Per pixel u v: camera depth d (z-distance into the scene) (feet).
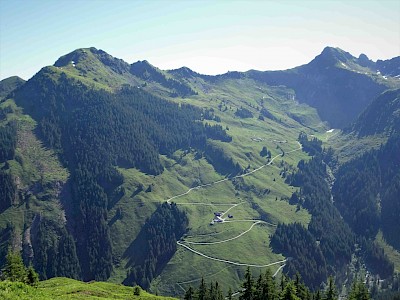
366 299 332.60
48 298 160.45
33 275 336.90
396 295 643.45
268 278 326.65
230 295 428.15
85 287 347.97
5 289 155.22
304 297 357.41
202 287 393.91
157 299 333.01
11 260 348.79
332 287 348.38
